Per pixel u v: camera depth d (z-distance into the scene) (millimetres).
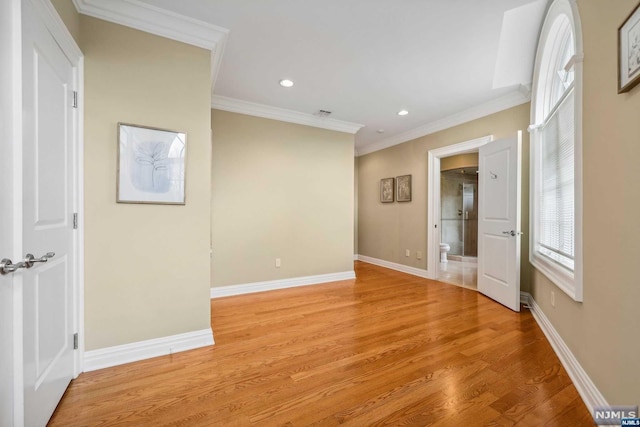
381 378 1728
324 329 2467
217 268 3445
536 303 2785
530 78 2924
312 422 1358
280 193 3857
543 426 1342
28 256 1107
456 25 2084
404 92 3215
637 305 1135
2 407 995
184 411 1430
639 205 1125
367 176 5805
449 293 3607
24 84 1122
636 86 1138
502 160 3143
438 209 4367
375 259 5586
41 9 1256
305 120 3998
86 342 1786
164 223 2014
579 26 1625
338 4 1860
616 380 1271
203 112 2145
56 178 1439
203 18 1989
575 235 1658
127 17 1867
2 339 995
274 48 2357
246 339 2268
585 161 1575
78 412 1412
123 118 1876
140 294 1938
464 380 1707
